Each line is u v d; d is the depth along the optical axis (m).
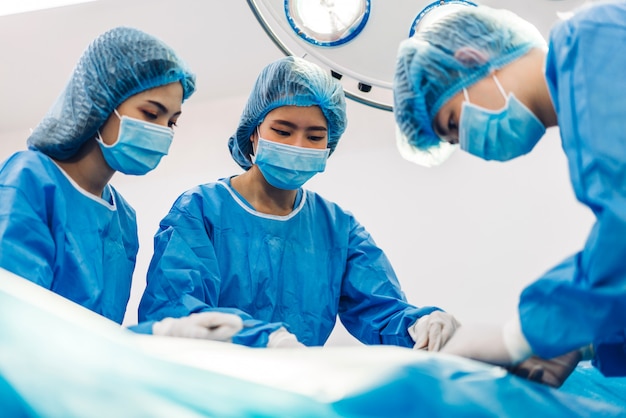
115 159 1.91
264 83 2.09
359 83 2.02
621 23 1.34
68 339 1.04
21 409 0.94
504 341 1.32
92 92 1.87
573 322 1.25
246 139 2.23
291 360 1.13
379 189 3.17
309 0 1.91
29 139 1.93
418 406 1.05
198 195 2.11
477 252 3.03
